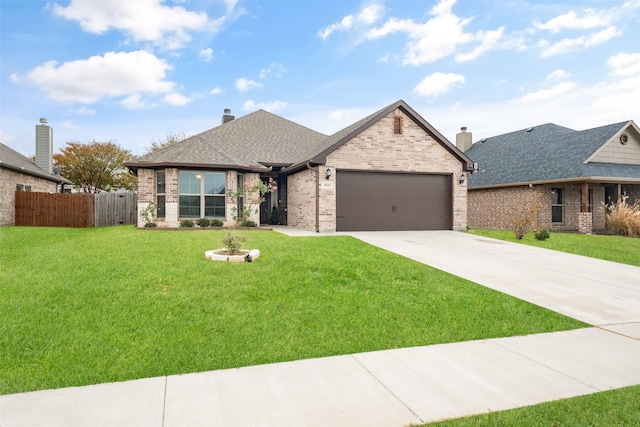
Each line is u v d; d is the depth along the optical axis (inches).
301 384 138.7
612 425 113.7
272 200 761.0
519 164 816.3
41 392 131.0
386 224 608.1
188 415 117.0
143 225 578.6
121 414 117.2
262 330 188.2
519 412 119.6
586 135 755.4
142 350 163.2
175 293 231.6
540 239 549.0
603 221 761.0
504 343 182.5
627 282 304.5
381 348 175.2
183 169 579.5
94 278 251.9
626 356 167.0
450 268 333.1
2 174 662.5
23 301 209.9
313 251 360.5
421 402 126.0
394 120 605.0
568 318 218.7
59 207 674.8
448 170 636.7
